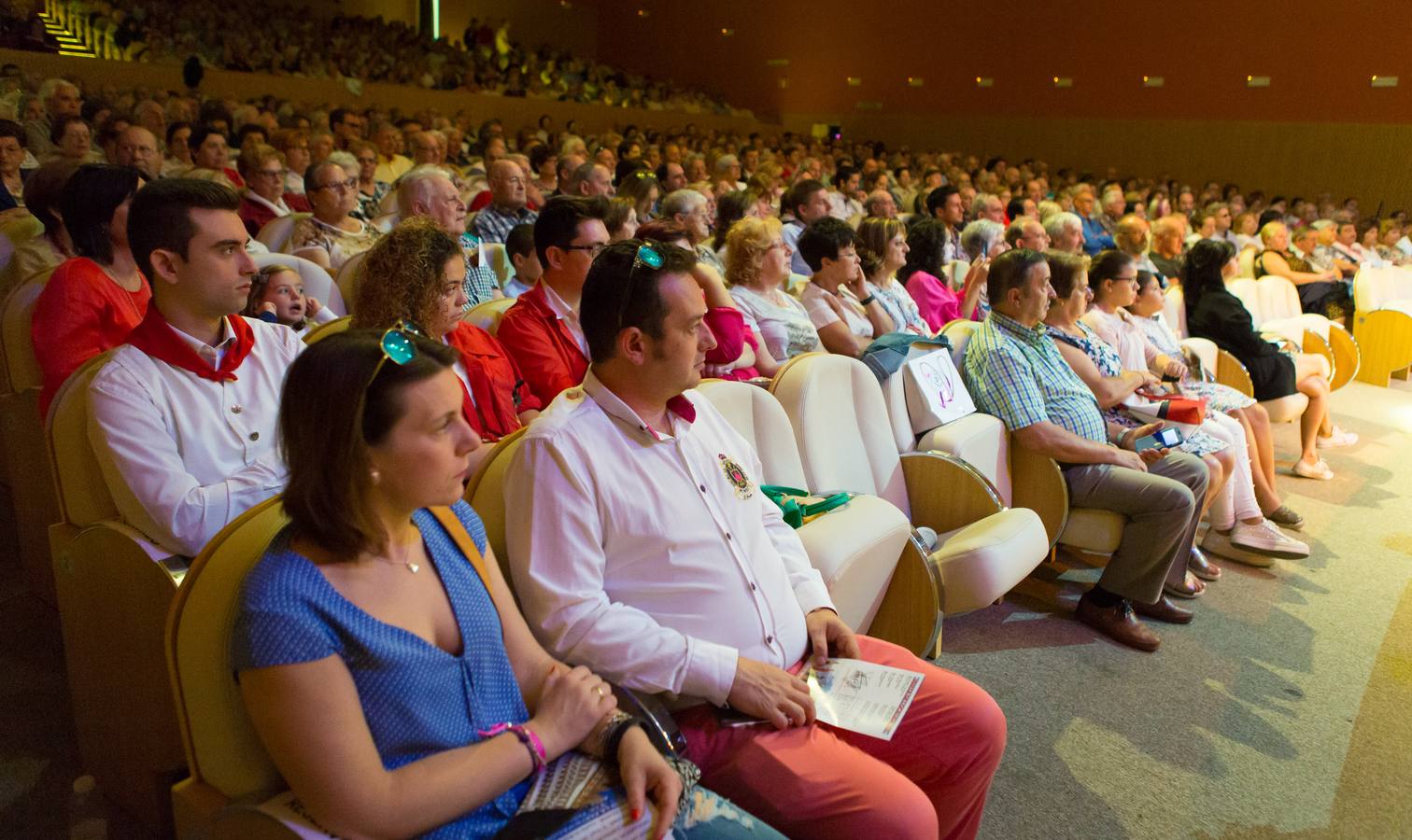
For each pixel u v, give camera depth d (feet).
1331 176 39.17
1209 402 12.23
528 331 7.99
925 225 14.66
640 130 43.96
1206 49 41.39
